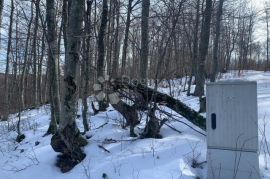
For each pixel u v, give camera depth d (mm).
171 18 7770
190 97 16125
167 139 6320
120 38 16750
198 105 12445
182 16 8758
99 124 8734
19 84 19406
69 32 6297
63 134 6109
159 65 7117
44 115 14953
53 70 9672
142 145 6109
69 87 6215
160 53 7785
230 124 4789
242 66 44719
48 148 7094
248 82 4691
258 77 28953
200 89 13852
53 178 5898
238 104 4746
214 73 20312
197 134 6715
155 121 6645
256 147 4637
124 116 6898
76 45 6281
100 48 9695
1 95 24469
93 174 5559
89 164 5871
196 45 18266
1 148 9164
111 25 13742
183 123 7062
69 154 6098
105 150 6105
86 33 7898
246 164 4684
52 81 9539
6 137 10922
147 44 8867
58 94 9742
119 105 6867
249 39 46562
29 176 6137
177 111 6738
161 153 5754
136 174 5254
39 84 24203
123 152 5984
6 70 20469
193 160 5461
